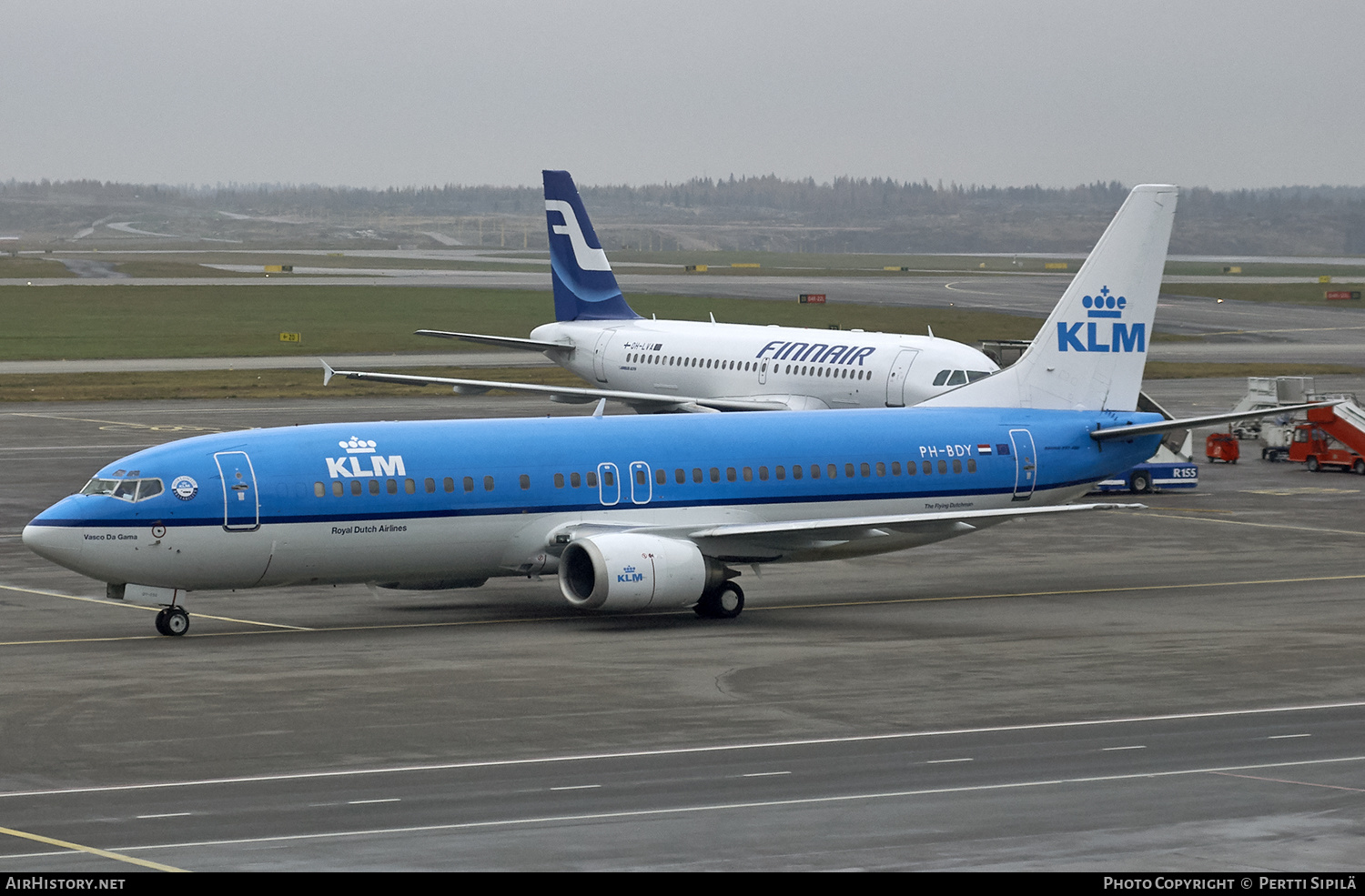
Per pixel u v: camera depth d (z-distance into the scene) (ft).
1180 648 366.22
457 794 240.12
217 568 381.81
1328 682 326.44
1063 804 233.35
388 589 420.77
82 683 325.83
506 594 453.58
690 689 320.70
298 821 224.94
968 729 284.61
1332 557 518.78
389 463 396.16
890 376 654.94
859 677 332.39
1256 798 236.63
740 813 228.84
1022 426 467.93
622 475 417.08
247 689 320.29
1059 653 359.87
